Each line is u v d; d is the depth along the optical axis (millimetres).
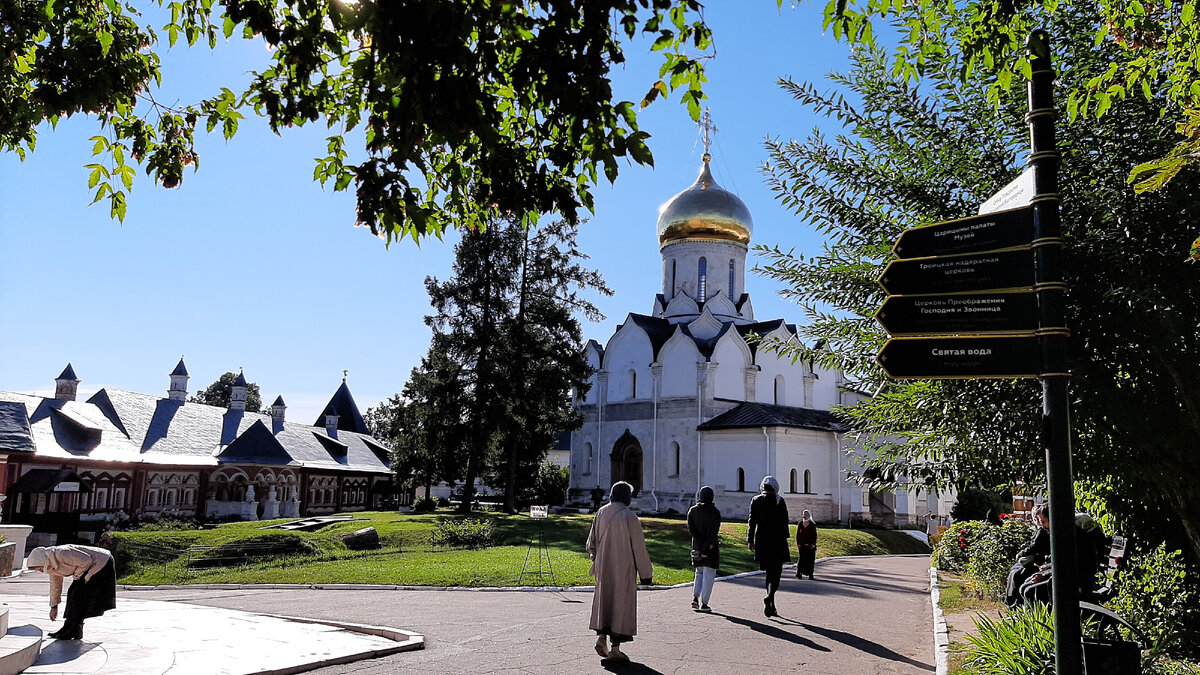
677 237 50781
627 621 9070
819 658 9531
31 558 9844
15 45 6797
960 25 6488
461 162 6227
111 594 10281
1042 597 9164
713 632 11125
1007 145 6625
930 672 8867
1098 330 5758
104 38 6680
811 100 7309
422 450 41688
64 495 35438
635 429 48219
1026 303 4562
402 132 4613
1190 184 5656
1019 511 21969
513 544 28156
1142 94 6305
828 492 44250
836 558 28969
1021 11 6297
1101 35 6223
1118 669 5117
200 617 12523
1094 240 5773
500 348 41000
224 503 42781
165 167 7312
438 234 6570
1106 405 5602
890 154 6980
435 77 4582
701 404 44781
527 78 4555
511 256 42500
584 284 43938
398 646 10016
